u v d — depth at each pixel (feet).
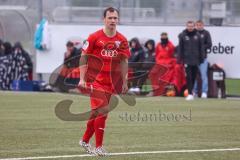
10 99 214.48
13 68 247.50
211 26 236.84
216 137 139.74
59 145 127.34
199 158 113.09
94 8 254.06
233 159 112.27
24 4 262.06
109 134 143.33
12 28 261.03
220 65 236.84
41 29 246.06
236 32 236.22
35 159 111.04
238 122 165.27
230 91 251.39
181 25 240.12
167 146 127.03
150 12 251.80
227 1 245.65
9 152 118.62
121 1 251.60
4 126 154.30
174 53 229.45
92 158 112.27
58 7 255.91
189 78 220.02
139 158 112.78
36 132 145.28
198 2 244.01
